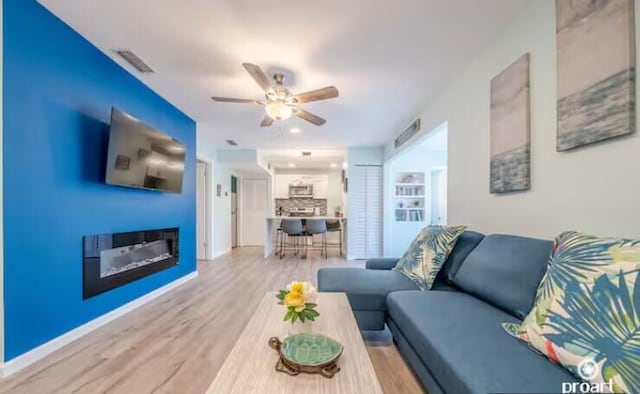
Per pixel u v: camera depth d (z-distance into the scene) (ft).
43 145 6.85
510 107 7.02
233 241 27.22
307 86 10.52
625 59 4.33
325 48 8.14
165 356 7.00
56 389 5.73
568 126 5.34
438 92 11.12
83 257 8.02
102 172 8.62
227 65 9.10
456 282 7.30
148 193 10.98
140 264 10.76
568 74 5.32
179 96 11.51
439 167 20.61
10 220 6.16
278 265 18.19
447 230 8.24
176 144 11.97
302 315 4.73
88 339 7.82
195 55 8.55
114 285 9.21
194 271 14.89
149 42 7.95
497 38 7.64
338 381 3.65
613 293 3.40
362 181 20.86
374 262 10.30
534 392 3.12
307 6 6.49
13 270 6.22
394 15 6.81
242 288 12.90
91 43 8.04
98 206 8.53
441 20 6.98
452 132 10.07
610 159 4.68
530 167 6.46
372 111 13.28
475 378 3.47
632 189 4.36
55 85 7.13
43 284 6.86
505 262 5.82
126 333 8.25
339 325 5.30
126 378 6.11
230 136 17.94
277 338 4.46
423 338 4.76
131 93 9.80
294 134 17.42
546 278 4.38
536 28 6.30
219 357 6.97
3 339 6.07
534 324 4.06
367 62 8.92
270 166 27.30
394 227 20.38
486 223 8.18
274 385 3.56
